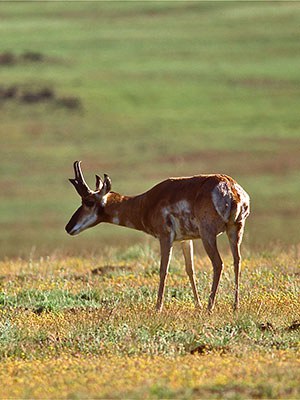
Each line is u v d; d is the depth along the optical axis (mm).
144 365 28625
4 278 50375
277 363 28141
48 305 41469
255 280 44844
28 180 190750
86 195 43656
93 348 32469
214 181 39562
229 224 39438
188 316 36250
